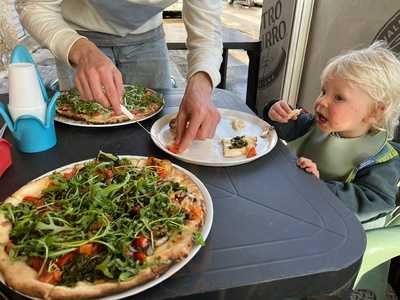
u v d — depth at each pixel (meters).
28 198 0.61
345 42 1.63
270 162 0.80
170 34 2.47
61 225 0.54
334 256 0.52
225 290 0.48
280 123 1.25
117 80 0.81
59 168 0.71
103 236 0.51
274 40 2.13
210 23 1.03
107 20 1.21
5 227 0.54
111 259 0.48
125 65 1.36
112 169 0.68
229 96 1.19
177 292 0.47
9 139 0.87
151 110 1.03
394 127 1.12
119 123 0.94
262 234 0.57
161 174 0.69
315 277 0.50
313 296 0.52
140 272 0.47
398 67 1.03
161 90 1.24
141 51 1.34
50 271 0.47
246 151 0.84
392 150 1.03
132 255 0.49
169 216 0.57
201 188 0.66
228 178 0.74
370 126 1.07
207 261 0.52
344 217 0.61
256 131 0.97
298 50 1.94
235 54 4.21
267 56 2.25
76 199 0.59
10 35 3.53
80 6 1.21
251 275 0.49
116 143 0.87
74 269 0.47
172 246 0.51
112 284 0.45
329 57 1.76
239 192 0.69
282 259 0.52
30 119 0.77
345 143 1.08
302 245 0.55
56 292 0.44
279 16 2.03
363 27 1.51
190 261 0.51
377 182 0.94
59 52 0.88
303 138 1.21
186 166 0.78
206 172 0.76
